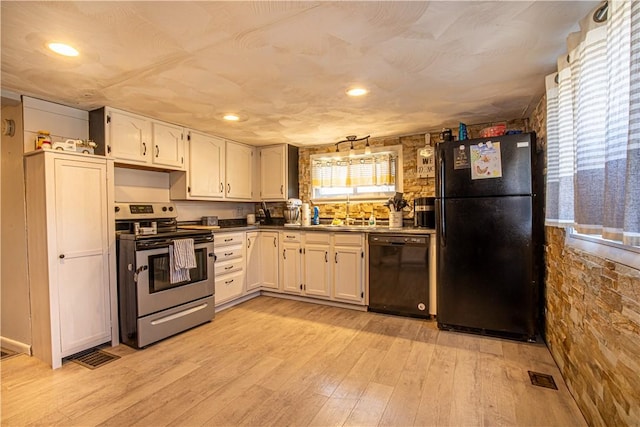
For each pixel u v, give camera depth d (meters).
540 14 1.51
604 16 1.36
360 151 4.18
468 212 2.80
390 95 2.59
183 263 2.86
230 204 4.54
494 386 1.99
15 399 1.89
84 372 2.21
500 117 3.25
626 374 1.26
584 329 1.69
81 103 2.69
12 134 2.54
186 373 2.18
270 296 4.10
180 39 1.71
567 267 1.99
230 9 1.45
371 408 1.79
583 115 1.48
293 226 3.94
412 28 1.62
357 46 1.80
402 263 3.27
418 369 2.21
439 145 2.91
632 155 1.06
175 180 3.58
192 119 3.21
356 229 3.49
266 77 2.21
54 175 2.34
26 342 2.48
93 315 2.54
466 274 2.81
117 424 1.67
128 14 1.48
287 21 1.55
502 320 2.71
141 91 2.45
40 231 2.35
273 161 4.43
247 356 2.43
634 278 1.20
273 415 1.74
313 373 2.17
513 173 2.65
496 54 1.91
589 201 1.44
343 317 3.29
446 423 1.66
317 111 2.98
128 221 3.06
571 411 1.74
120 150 2.87
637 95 1.04
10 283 2.57
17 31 1.61
